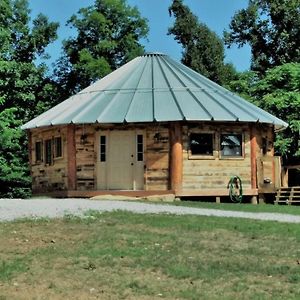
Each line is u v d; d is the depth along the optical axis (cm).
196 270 1111
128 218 1590
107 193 2453
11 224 1470
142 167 2472
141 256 1198
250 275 1090
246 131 2553
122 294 973
